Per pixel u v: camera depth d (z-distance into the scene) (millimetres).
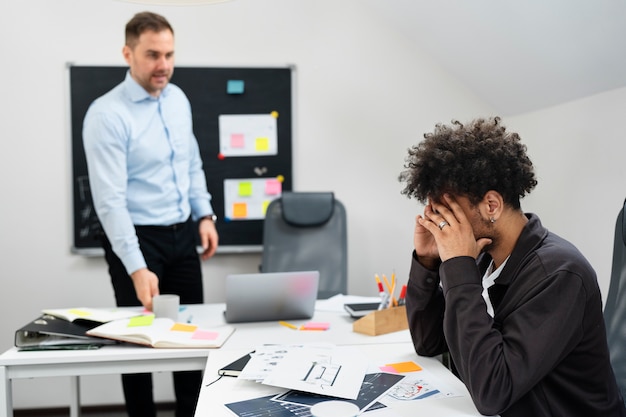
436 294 1598
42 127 3158
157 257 2611
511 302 1266
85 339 1730
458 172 1260
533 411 1238
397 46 3420
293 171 3369
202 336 1779
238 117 3314
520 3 2285
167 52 2467
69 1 3154
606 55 2197
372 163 3432
